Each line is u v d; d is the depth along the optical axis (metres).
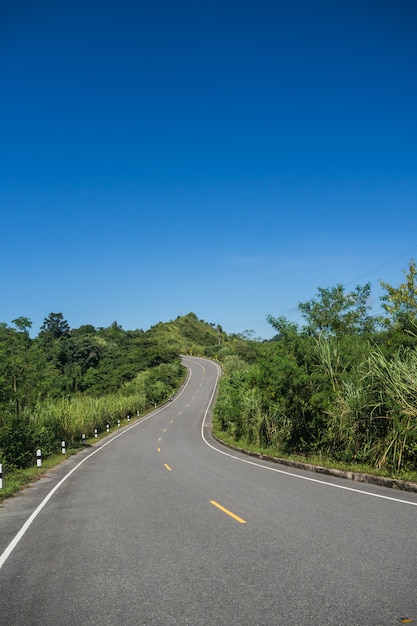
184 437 35.50
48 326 145.88
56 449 25.02
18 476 15.85
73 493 12.01
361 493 10.05
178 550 6.12
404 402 11.70
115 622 3.98
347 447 14.19
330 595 4.38
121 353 113.94
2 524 8.66
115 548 6.39
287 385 17.31
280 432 20.75
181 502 9.70
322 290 31.61
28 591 4.84
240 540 6.50
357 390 14.06
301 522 7.43
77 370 92.38
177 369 103.19
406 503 8.73
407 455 11.77
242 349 137.50
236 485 11.83
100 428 42.03
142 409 65.06
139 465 18.03
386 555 5.52
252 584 4.75
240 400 29.05
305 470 15.05
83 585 4.95
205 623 3.89
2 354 21.12
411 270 21.70
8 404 20.69
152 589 4.73
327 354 16.59
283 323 18.50
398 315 15.86
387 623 3.78
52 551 6.43
